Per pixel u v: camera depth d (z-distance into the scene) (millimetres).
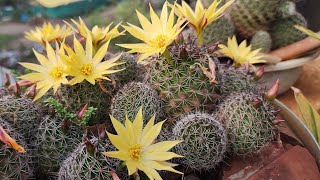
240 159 149
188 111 142
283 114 180
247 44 266
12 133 129
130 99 136
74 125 136
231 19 256
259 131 141
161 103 142
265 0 247
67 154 136
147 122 133
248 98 145
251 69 182
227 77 164
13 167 125
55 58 148
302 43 245
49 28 181
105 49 142
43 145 136
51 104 131
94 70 138
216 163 139
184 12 151
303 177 146
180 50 138
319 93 267
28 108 141
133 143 123
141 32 144
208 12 148
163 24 145
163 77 141
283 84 249
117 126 122
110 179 120
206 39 237
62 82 136
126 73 159
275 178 144
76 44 140
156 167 120
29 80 146
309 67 290
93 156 119
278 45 266
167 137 139
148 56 146
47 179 146
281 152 152
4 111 137
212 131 133
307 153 153
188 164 138
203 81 140
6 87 158
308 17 345
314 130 186
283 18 262
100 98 141
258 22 257
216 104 150
